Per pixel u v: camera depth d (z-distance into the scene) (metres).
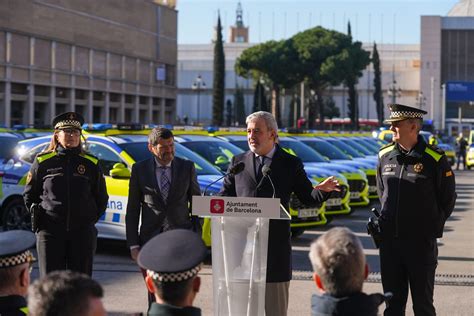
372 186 21.55
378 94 114.06
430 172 6.97
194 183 7.74
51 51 63.34
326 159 19.52
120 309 9.29
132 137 13.43
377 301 4.39
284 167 6.82
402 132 7.03
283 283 6.66
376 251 13.80
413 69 134.88
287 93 102.69
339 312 4.14
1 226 14.44
